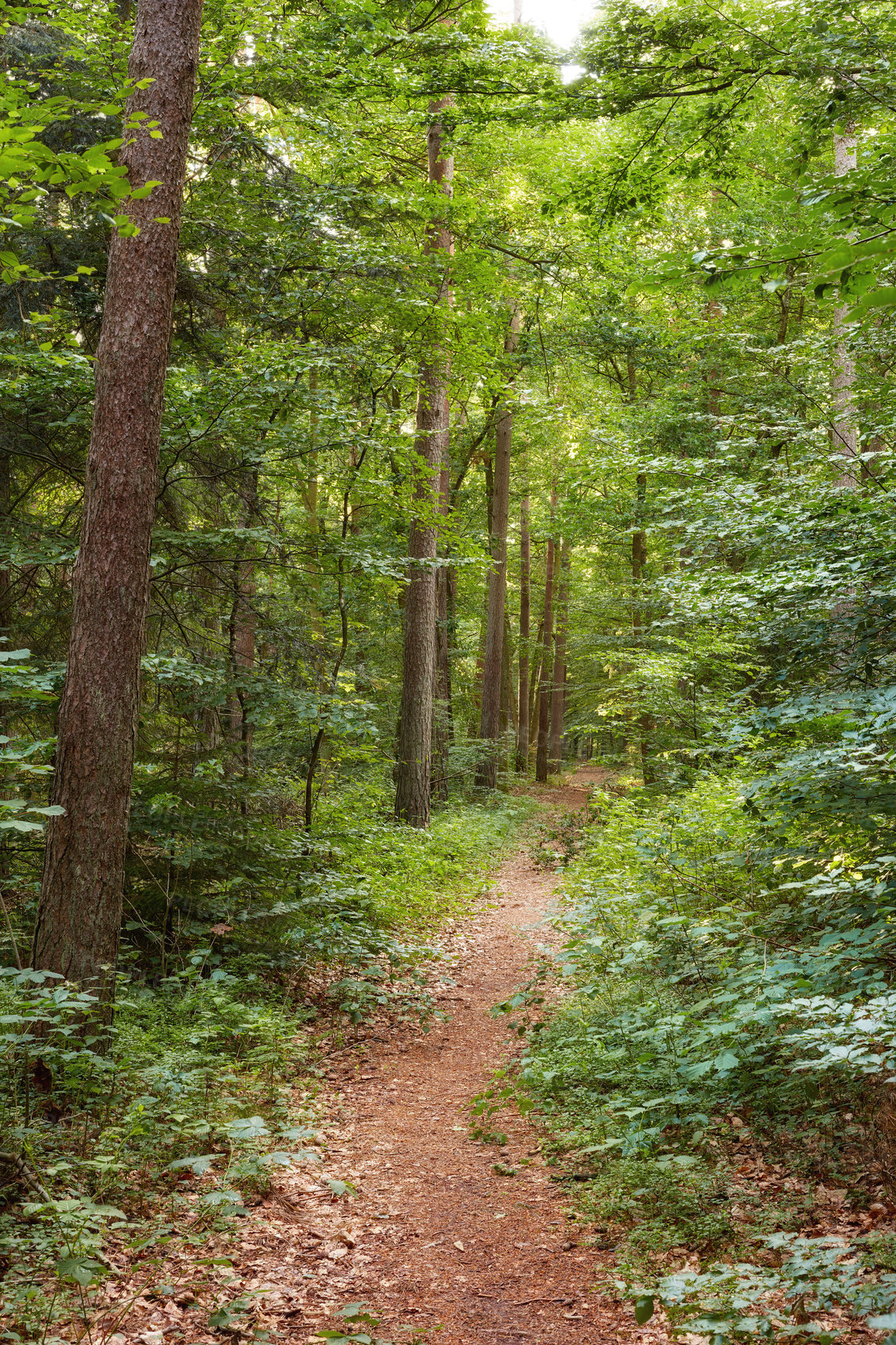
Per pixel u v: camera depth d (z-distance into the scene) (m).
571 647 22.19
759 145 12.09
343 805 13.12
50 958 5.81
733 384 16.77
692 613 8.22
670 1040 5.71
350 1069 7.09
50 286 9.46
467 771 21.25
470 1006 8.84
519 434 23.97
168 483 8.66
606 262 14.36
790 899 6.66
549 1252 4.15
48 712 8.55
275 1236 4.38
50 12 8.38
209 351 10.59
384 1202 4.80
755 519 7.18
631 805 11.96
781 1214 3.93
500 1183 4.98
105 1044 5.77
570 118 8.25
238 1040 6.93
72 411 8.23
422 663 15.57
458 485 22.34
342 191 10.40
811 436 9.34
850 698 5.55
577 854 15.38
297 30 9.82
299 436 8.78
